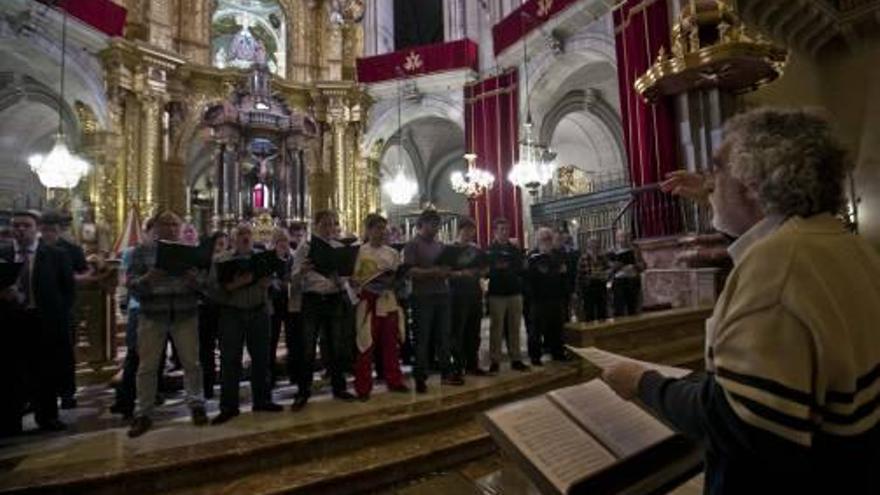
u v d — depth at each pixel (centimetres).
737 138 103
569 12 1091
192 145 1534
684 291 705
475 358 477
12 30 1017
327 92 1522
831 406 79
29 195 1534
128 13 1257
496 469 316
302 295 403
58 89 1205
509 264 496
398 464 298
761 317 81
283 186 1341
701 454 125
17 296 346
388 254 438
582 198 1279
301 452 300
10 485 241
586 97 1415
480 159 1345
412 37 1788
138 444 305
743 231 110
